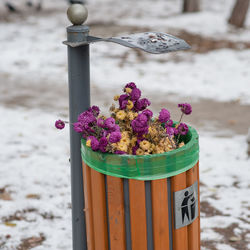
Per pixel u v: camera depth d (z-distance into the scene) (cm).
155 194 256
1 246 409
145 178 252
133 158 250
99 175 264
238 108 831
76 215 320
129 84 293
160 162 251
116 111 290
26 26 1658
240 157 600
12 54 1259
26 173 555
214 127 736
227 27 1504
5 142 664
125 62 1172
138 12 1938
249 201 489
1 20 1797
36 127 731
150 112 276
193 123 754
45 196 500
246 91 932
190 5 1795
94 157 263
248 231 434
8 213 464
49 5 2247
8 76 1063
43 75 1070
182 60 1182
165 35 276
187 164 261
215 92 930
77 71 291
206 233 431
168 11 1930
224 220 453
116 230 267
